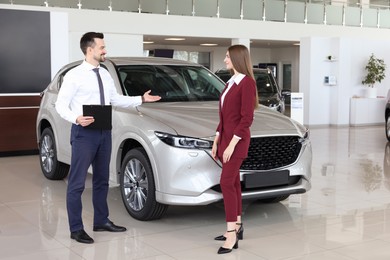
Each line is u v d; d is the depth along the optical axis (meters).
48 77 9.07
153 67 5.94
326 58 15.34
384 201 5.87
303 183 4.95
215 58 23.34
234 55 3.96
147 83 5.65
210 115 4.91
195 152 4.41
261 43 20.95
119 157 5.18
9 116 8.85
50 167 6.82
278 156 4.75
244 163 4.57
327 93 15.52
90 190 6.36
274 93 11.59
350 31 19.88
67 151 6.18
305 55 15.40
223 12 17.62
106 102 4.34
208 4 17.36
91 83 4.24
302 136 4.95
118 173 5.21
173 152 4.44
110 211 5.32
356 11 20.05
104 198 4.64
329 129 14.38
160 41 19.83
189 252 4.12
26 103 8.95
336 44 15.31
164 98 5.52
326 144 11.05
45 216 5.16
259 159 4.63
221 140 4.09
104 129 4.30
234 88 3.98
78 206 4.39
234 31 17.70
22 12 8.77
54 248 4.20
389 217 5.19
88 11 15.52
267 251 4.15
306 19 19.08
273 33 18.39
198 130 4.52
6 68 8.73
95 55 4.25
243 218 5.14
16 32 8.75
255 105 4.04
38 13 8.89
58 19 9.06
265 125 4.80
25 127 9.01
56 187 6.48
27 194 6.09
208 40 19.06
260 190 4.65
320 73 15.38
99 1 15.78
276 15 18.53
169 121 4.68
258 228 4.80
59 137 6.36
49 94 6.84
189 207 5.48
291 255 4.06
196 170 4.41
